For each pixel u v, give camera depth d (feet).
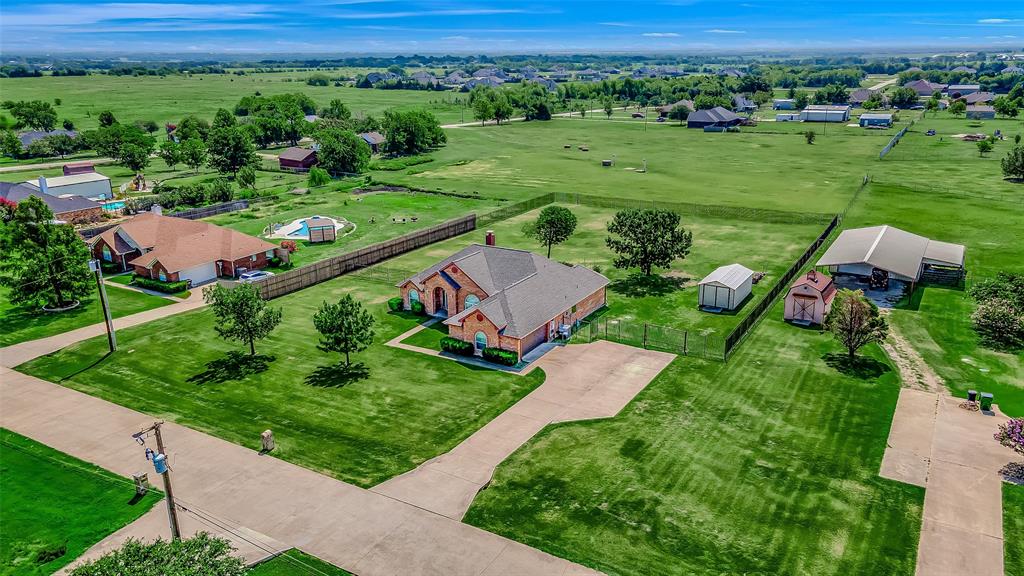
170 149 498.28
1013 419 123.44
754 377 162.81
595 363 171.73
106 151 534.37
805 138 615.57
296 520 112.78
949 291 218.79
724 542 106.42
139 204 349.61
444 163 505.66
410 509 115.34
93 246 259.19
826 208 339.16
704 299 210.59
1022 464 125.29
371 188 408.87
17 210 205.57
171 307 215.72
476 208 354.33
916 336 185.26
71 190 365.20
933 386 156.87
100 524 112.98
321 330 164.25
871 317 166.30
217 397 155.74
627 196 378.12
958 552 103.40
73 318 205.77
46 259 207.31
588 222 321.11
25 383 163.63
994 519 110.52
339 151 460.96
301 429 141.69
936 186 387.14
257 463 129.39
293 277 226.38
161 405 152.46
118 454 133.39
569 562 102.53
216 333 192.85
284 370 169.07
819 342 182.80
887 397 151.74
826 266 233.35
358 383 161.99
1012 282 196.65
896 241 240.73
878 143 574.15
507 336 171.94
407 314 206.39
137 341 187.62
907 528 108.78
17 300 207.00
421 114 608.60
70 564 103.71
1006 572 99.35
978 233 286.25
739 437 136.36
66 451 134.41
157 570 77.82
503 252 203.62
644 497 117.50
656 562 102.22
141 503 118.21
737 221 320.09
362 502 117.39
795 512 113.09
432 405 151.23
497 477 124.16
